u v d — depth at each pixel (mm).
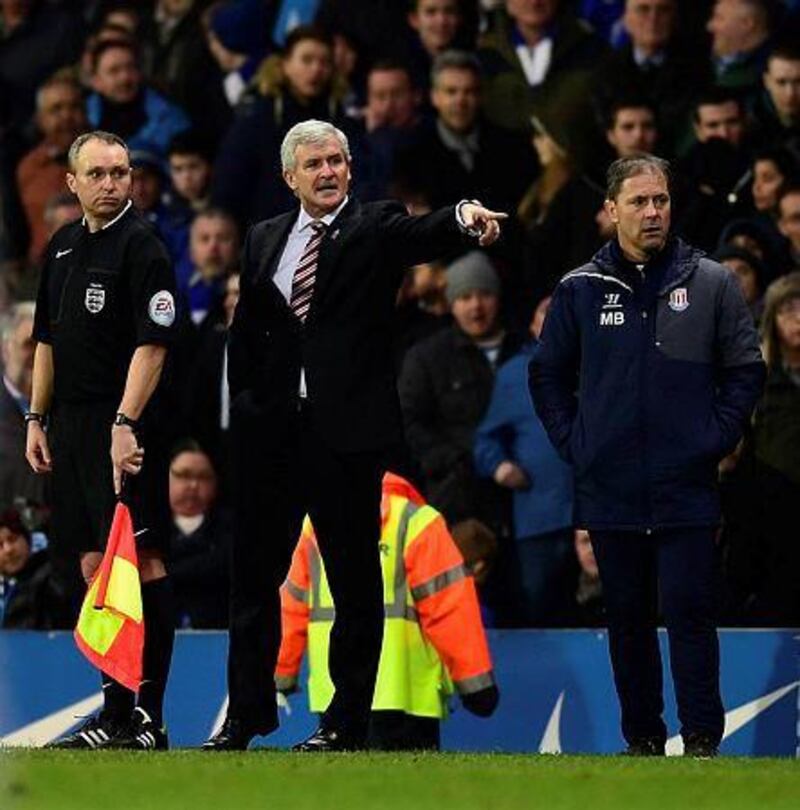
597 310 28234
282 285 26719
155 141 45031
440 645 30891
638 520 27828
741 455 35938
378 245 26500
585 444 28109
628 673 28250
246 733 26844
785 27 40312
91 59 45438
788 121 39719
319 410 26547
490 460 37375
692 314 27906
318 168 26469
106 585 26156
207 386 39031
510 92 41062
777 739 33250
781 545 35594
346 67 43062
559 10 41312
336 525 26703
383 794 20672
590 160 40281
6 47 46250
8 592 37562
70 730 35469
